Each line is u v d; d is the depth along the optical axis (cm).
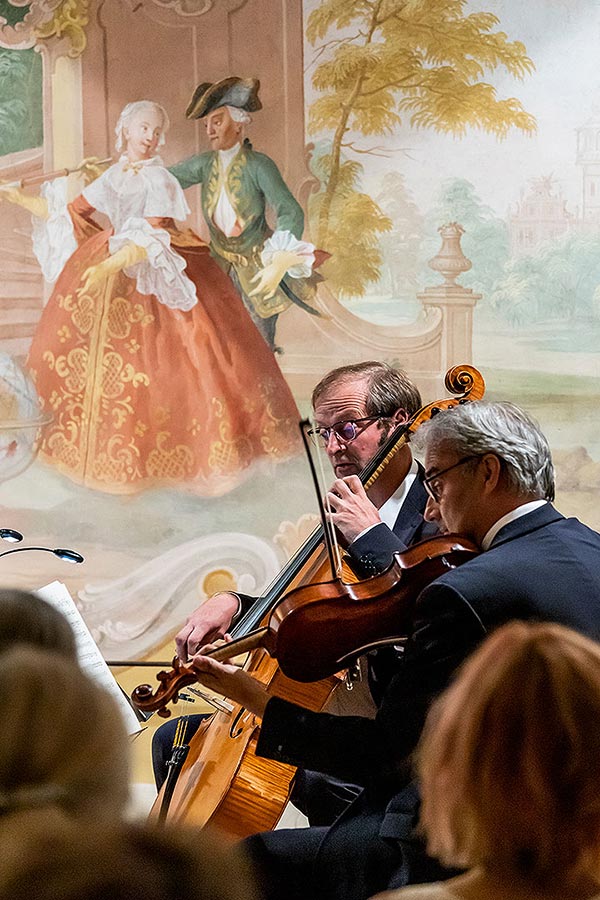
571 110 650
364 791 299
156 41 668
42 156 672
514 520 295
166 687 330
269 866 297
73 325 672
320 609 304
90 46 668
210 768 340
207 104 668
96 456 670
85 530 668
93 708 139
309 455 340
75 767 133
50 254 673
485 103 655
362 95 661
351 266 667
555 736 160
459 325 663
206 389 670
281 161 668
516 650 167
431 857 269
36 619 189
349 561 361
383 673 355
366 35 659
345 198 665
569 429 655
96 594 665
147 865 110
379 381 412
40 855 112
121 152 671
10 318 673
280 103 666
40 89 670
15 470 670
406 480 399
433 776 168
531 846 161
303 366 671
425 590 276
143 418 671
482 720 164
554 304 656
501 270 659
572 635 171
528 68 652
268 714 295
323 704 340
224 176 670
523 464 295
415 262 664
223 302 672
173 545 668
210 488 670
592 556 285
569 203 654
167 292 672
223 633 391
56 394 671
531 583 272
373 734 280
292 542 667
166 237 671
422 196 661
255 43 664
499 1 650
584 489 653
